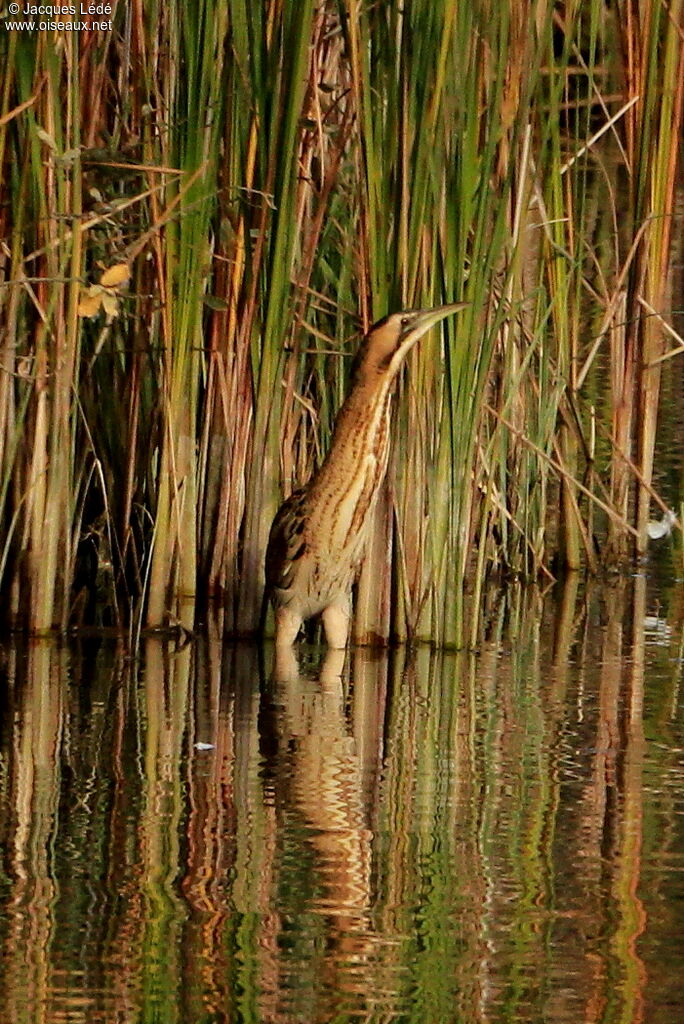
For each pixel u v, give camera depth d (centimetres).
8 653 1129
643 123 1341
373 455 1108
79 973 630
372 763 897
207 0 1093
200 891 711
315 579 1130
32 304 1140
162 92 1177
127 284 1178
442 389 1137
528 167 1229
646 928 680
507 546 1418
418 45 1077
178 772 875
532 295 1254
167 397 1160
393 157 1111
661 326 1484
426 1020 596
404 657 1147
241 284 1172
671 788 859
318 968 639
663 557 1480
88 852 755
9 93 1084
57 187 1099
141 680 1068
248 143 1138
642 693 1050
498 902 705
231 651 1156
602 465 1577
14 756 898
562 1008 606
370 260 1123
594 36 1288
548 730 966
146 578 1171
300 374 1227
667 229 1377
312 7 1071
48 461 1152
